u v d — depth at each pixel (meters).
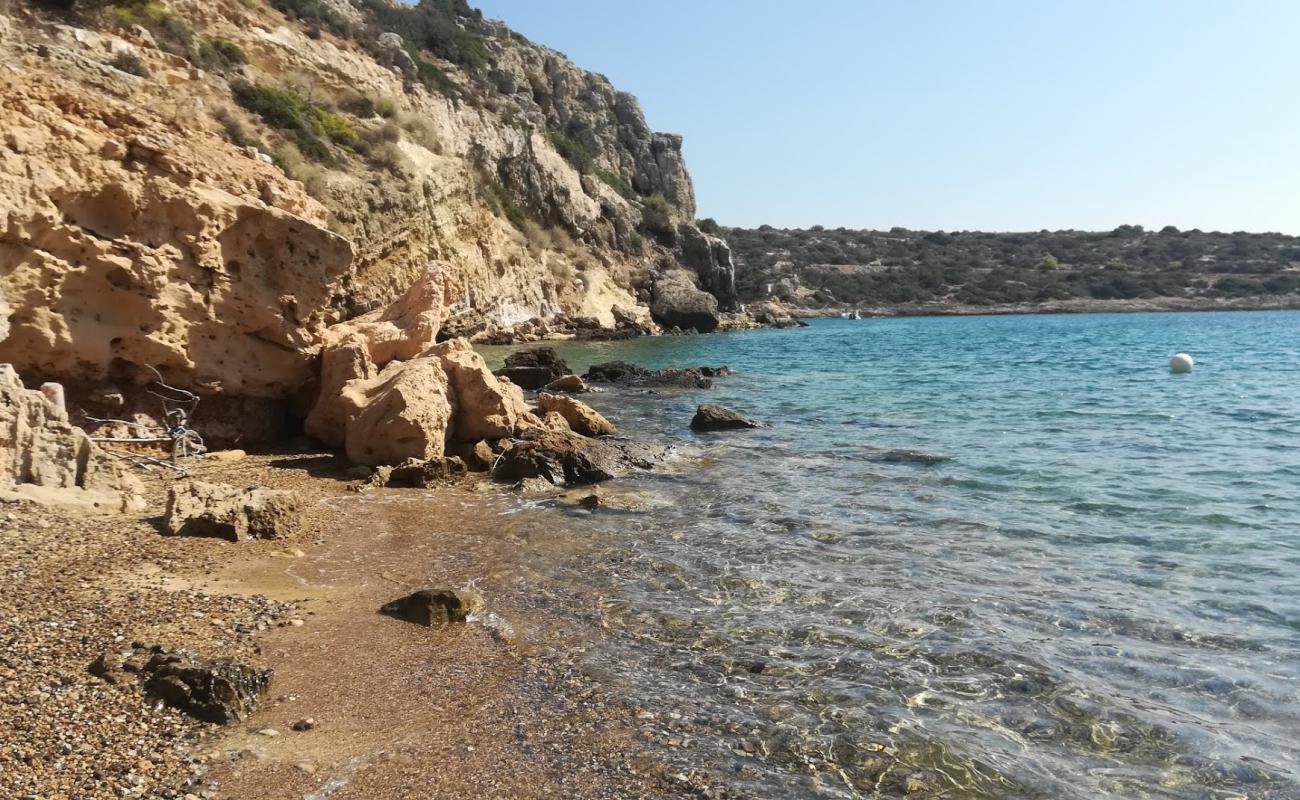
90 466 10.73
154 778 5.08
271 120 38.44
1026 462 15.56
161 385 14.44
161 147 14.03
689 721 6.07
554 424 17.64
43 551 8.61
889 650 7.23
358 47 56.50
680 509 12.37
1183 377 32.38
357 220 38.28
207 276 14.76
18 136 12.14
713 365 40.81
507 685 6.62
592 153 93.88
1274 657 7.04
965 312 113.12
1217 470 14.75
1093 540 10.55
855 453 16.70
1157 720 6.05
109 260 13.20
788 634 7.59
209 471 13.58
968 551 10.10
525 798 5.15
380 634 7.52
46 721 5.43
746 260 132.38
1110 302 112.81
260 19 47.41
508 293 55.19
